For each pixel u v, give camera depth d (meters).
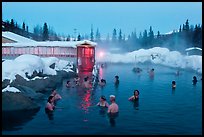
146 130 13.55
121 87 28.81
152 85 30.70
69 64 43.41
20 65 25.67
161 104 19.97
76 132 13.14
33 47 49.81
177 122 15.02
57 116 16.11
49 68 32.03
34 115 16.30
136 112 17.31
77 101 20.67
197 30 103.31
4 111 16.88
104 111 17.44
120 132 13.23
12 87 20.75
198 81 34.56
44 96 22.47
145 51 87.56
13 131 13.20
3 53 50.59
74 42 50.00
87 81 28.39
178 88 28.47
